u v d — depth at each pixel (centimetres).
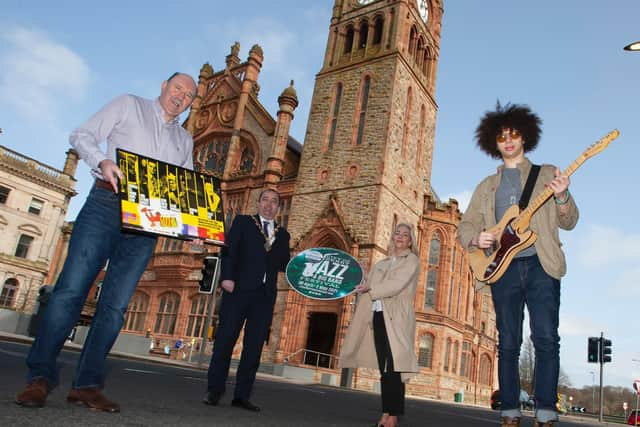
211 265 1366
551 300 435
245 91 3794
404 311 525
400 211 2972
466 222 502
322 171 3091
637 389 3388
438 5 3819
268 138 3528
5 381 452
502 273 445
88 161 359
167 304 3506
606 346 2378
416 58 3512
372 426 513
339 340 2567
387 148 2895
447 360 3023
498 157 529
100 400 352
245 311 566
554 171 477
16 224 4531
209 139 3931
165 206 378
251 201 3359
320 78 3412
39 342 334
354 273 568
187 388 697
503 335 445
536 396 421
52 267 4991
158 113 419
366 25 3500
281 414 522
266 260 588
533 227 448
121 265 386
